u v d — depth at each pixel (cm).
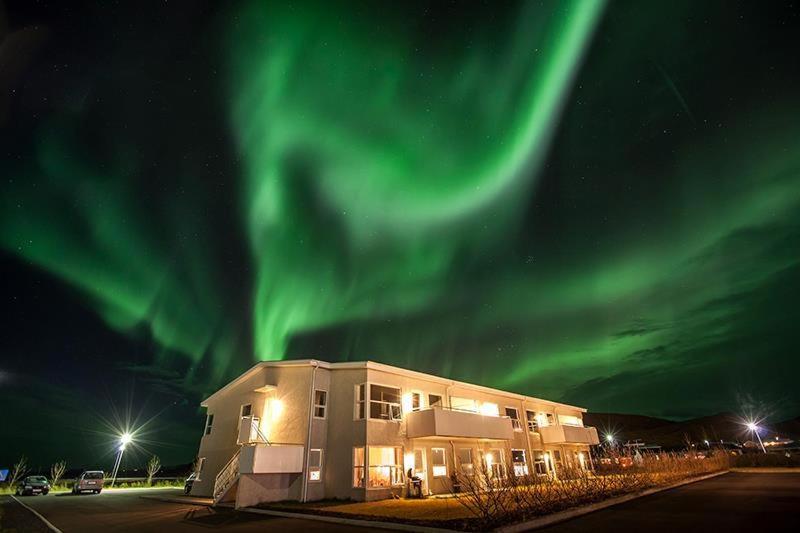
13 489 3116
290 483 1817
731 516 1117
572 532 1005
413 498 1842
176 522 1382
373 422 1942
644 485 1844
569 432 3023
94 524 1364
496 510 1115
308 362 2003
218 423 2414
